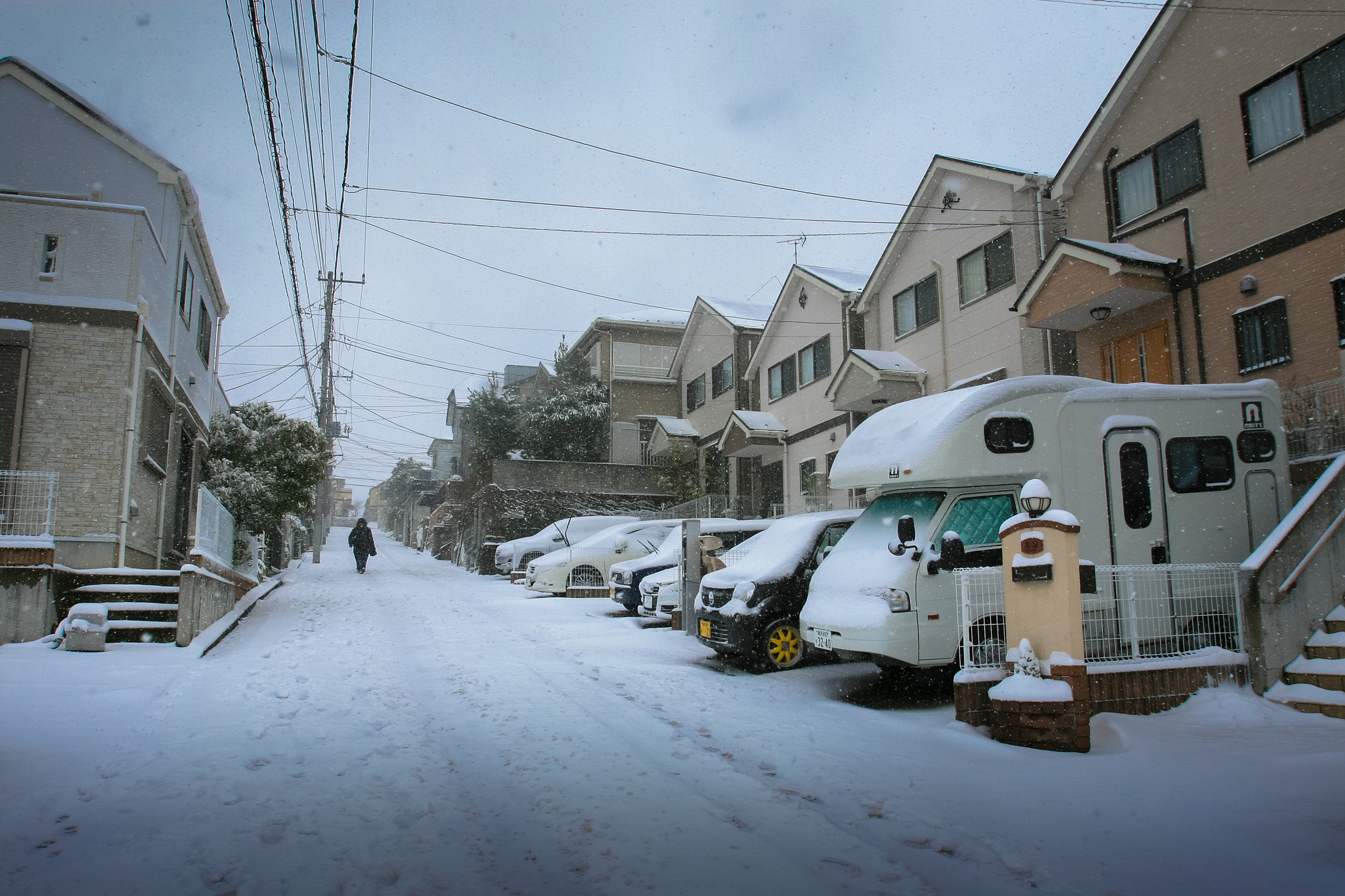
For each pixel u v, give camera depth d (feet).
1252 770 16.87
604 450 106.93
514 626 41.75
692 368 102.83
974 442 26.00
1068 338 48.34
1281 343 36.63
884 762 18.26
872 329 66.28
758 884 11.90
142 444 40.83
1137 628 23.00
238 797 15.48
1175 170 42.16
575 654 33.17
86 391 37.96
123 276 39.34
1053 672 19.48
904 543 25.81
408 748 19.02
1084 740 18.83
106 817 14.39
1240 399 28.43
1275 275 36.83
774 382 81.76
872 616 25.16
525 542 70.90
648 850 13.08
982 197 54.49
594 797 15.66
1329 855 12.92
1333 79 35.04
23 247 38.22
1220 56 39.96
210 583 35.86
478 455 106.01
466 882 11.94
